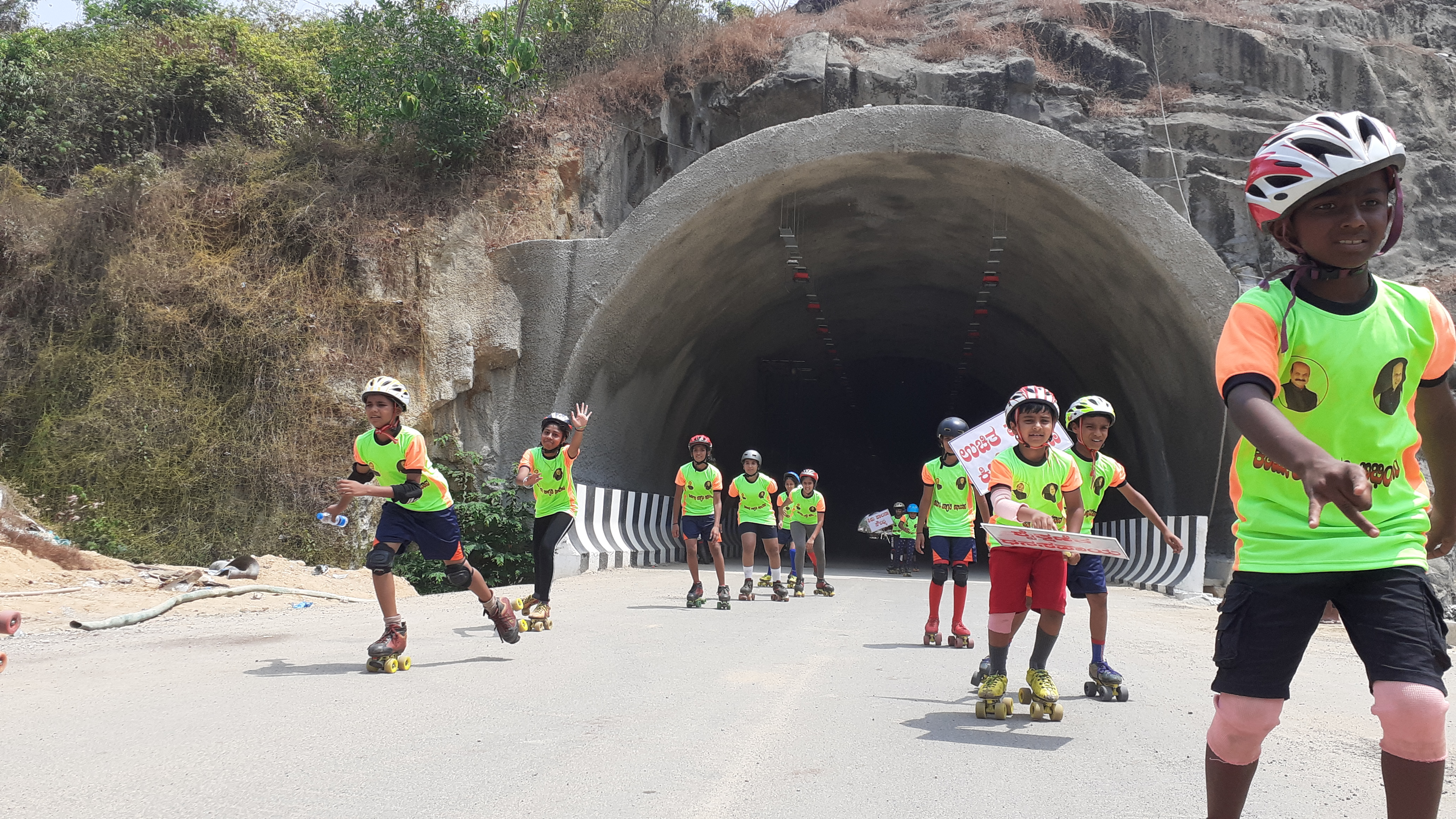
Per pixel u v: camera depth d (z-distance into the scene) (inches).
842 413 1749.5
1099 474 263.3
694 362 1010.1
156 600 408.8
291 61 957.8
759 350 1215.6
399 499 269.1
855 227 884.0
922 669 294.5
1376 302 104.1
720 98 855.1
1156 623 472.7
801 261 933.8
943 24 898.7
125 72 863.1
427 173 770.2
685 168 860.6
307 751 171.9
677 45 886.4
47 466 605.3
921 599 577.3
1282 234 105.9
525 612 371.9
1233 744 106.0
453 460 725.3
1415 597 96.7
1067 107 823.7
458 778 157.8
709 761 174.2
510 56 779.4
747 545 535.8
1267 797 161.0
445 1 836.0
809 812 145.6
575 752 177.3
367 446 276.1
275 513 625.6
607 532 777.6
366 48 773.3
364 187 742.5
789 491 625.9
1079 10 871.7
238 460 633.6
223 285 672.4
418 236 730.2
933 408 1759.4
